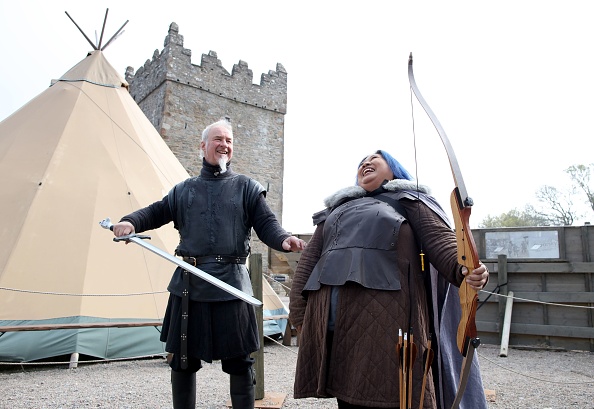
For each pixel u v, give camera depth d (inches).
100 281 225.3
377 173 92.2
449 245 76.7
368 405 72.8
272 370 212.2
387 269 78.5
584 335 280.1
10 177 245.4
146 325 218.1
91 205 244.5
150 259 241.3
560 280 295.1
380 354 74.4
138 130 303.4
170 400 150.8
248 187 103.3
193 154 948.0
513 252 307.7
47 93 303.9
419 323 76.5
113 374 192.9
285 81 1116.5
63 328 203.0
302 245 95.7
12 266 214.5
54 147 260.5
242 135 1034.1
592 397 162.9
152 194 269.6
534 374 209.3
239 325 94.3
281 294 609.3
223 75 1015.0
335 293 81.7
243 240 100.0
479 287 65.9
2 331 193.5
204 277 85.0
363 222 83.3
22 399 150.3
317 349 83.3
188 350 92.4
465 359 67.3
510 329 296.4
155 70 987.3
